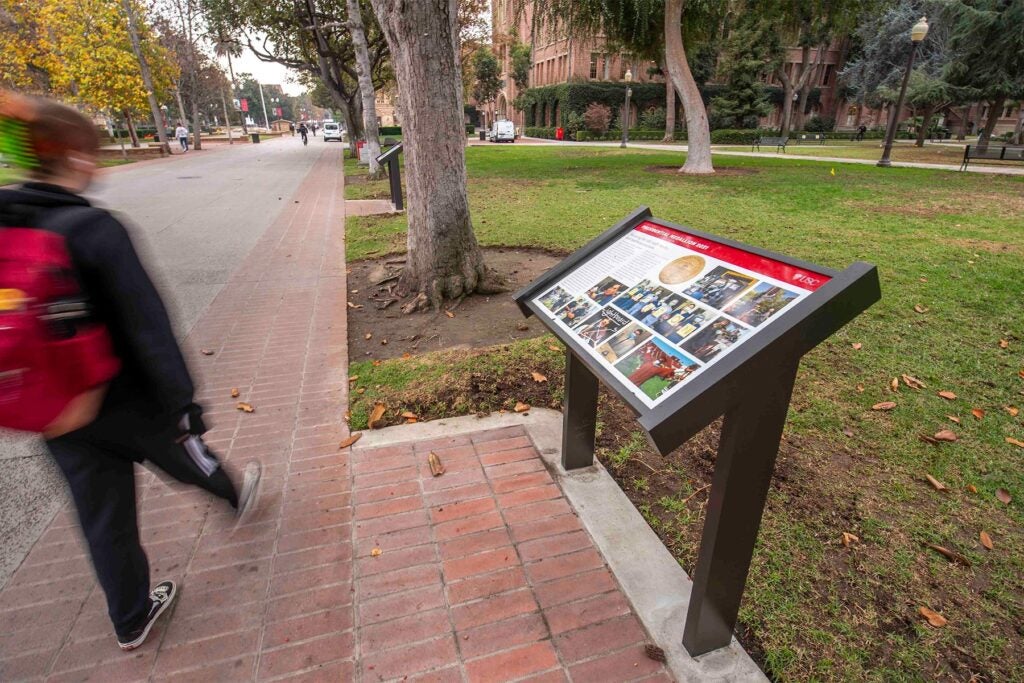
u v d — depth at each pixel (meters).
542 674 1.86
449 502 2.66
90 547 1.76
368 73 16.75
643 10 15.85
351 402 3.59
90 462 1.66
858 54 40.09
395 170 10.95
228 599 2.14
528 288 2.51
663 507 2.65
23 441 3.19
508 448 3.09
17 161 1.45
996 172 16.88
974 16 24.02
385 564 2.30
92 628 2.02
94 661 1.90
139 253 1.67
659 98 47.06
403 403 3.55
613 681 1.84
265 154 31.75
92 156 1.56
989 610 2.11
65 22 22.45
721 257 1.92
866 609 2.11
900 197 11.59
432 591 2.18
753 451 1.59
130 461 1.78
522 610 2.10
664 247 2.19
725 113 43.69
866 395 3.61
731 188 13.24
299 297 5.73
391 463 2.96
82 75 22.94
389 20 4.66
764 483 1.66
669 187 13.52
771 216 9.45
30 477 2.86
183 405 1.61
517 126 63.91
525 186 14.12
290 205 12.16
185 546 2.39
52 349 1.33
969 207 10.27
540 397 3.64
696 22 17.06
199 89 44.97
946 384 3.73
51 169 1.49
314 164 24.12
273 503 2.65
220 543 2.41
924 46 30.75
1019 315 4.81
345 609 2.11
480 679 1.85
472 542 2.42
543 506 2.63
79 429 1.56
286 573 2.26
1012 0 23.86
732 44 40.97
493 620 2.06
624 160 22.09
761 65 41.69
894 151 28.67
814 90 50.44
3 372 1.29
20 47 23.42
